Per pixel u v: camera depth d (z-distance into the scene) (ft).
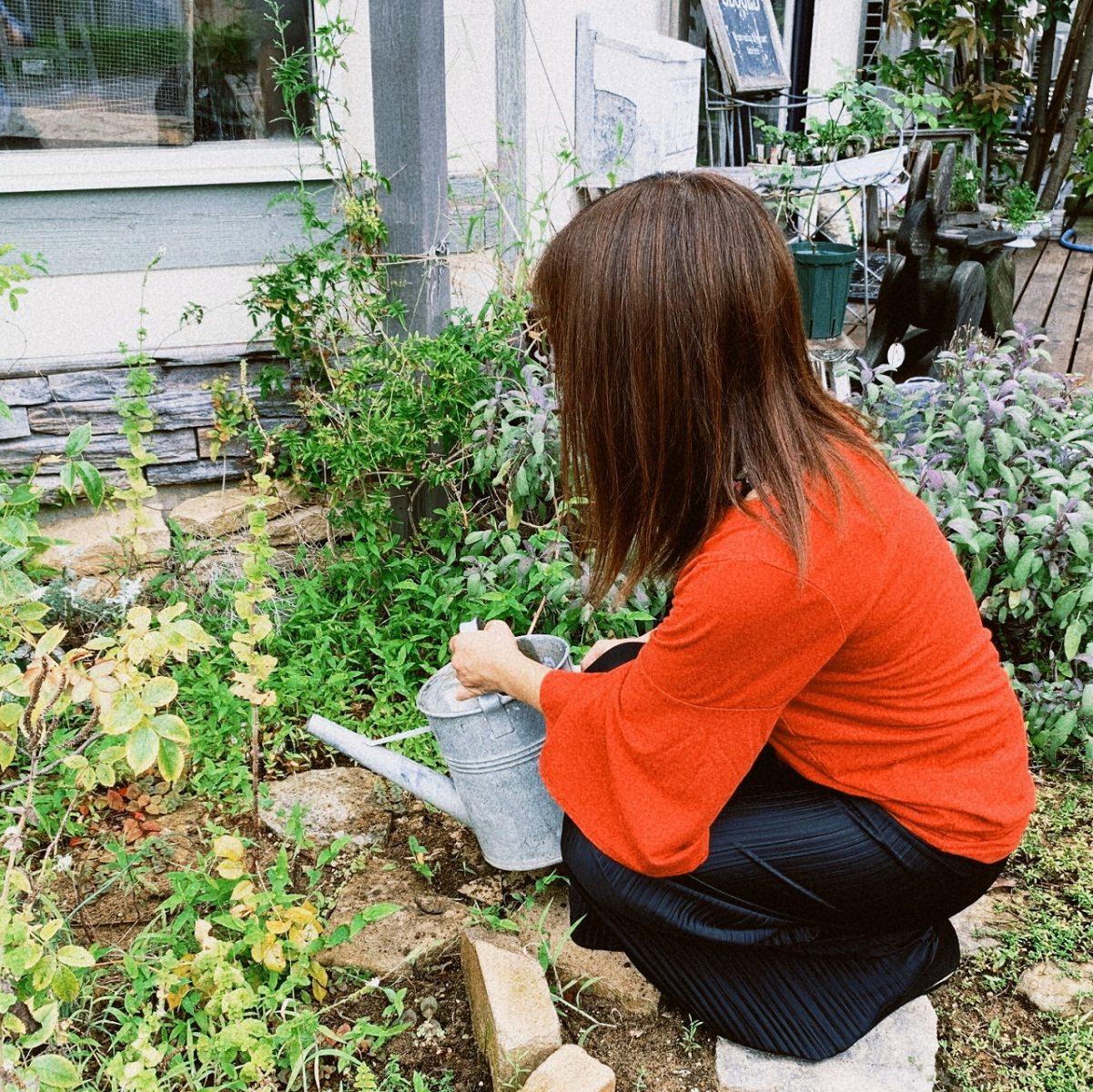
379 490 10.20
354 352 10.39
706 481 4.75
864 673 5.08
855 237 19.54
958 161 22.45
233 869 5.96
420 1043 6.15
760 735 5.02
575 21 13.47
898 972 5.83
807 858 5.41
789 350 4.72
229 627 9.69
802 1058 5.83
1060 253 24.54
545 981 6.01
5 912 4.56
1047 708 8.44
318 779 8.21
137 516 8.82
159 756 5.03
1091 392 10.31
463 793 6.65
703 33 17.87
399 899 7.07
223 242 11.10
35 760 5.14
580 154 13.83
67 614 9.04
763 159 17.80
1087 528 8.44
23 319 10.52
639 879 5.66
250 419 10.91
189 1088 5.61
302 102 11.38
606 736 5.30
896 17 24.53
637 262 4.52
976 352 10.52
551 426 9.66
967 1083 5.89
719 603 4.66
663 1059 6.03
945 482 8.89
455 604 9.68
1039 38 29.50
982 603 8.91
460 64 12.26
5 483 7.34
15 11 10.08
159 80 10.74
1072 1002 6.34
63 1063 4.52
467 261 12.20
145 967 5.95
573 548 9.20
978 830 5.24
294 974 5.98
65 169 10.27
